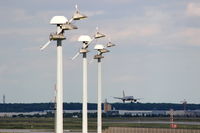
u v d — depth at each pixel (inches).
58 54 5255.9
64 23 5177.2
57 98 5255.9
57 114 5251.0
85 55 6988.2
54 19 5191.9
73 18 5428.2
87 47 6943.9
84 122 6978.4
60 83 5255.9
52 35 5201.8
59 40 5251.0
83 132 6978.4
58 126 5241.1
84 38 6830.7
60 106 5251.0
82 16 5428.2
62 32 5255.9
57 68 5260.8
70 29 5206.7
